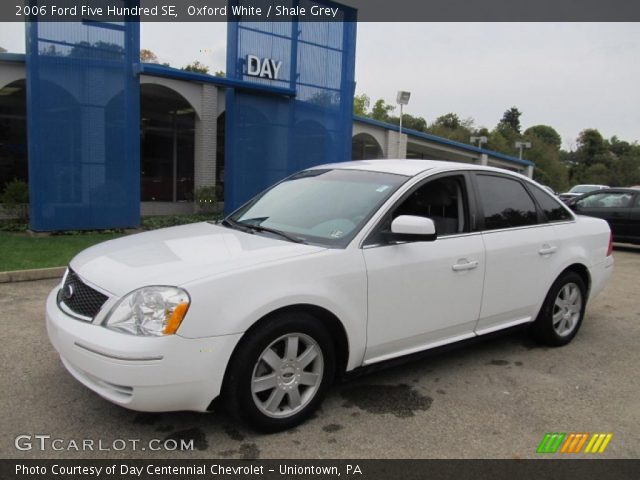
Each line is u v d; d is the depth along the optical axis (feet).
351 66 50.03
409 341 12.39
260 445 10.11
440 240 12.84
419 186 12.87
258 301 9.81
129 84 38.24
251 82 43.96
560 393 12.99
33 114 34.58
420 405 12.03
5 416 10.86
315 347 10.78
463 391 12.89
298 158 48.21
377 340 11.69
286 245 11.31
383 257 11.64
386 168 13.78
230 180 44.86
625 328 18.85
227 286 9.64
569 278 16.16
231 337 9.54
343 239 11.50
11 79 41.19
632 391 13.28
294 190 14.25
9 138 47.83
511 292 14.39
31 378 12.61
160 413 11.16
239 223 13.53
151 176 58.34
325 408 11.71
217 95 54.80
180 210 59.88
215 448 9.95
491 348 16.15
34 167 35.01
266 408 10.32
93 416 10.96
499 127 301.02
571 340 17.06
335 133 50.16
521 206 15.26
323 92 48.83
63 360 10.61
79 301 10.25
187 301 9.25
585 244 16.63
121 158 38.52
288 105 46.88
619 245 46.21
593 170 268.41
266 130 46.01
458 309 13.14
